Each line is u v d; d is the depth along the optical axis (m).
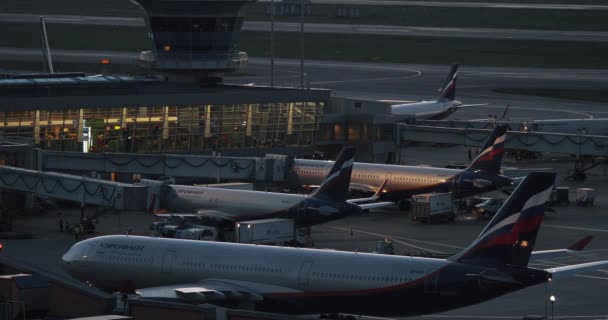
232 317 196.38
